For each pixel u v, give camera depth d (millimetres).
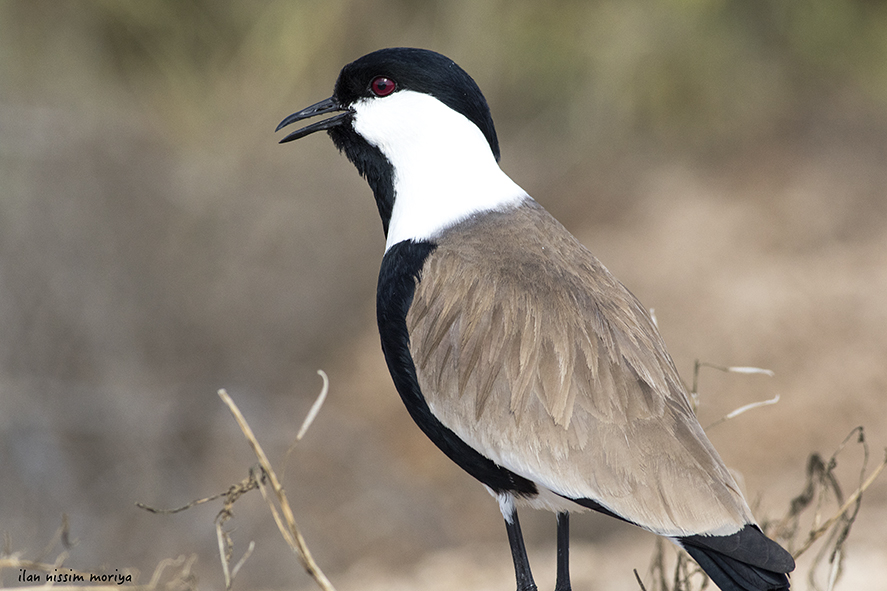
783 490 12531
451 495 14461
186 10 17984
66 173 15414
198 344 15562
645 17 20641
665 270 17344
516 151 20125
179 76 17734
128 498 13234
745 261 17328
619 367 5617
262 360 15891
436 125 6719
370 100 6930
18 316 13859
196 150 17062
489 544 13617
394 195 6934
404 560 13227
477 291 5945
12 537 12242
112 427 13641
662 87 20625
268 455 14273
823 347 15156
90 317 14422
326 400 15555
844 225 17891
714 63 20781
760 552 5086
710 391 14781
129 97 17656
